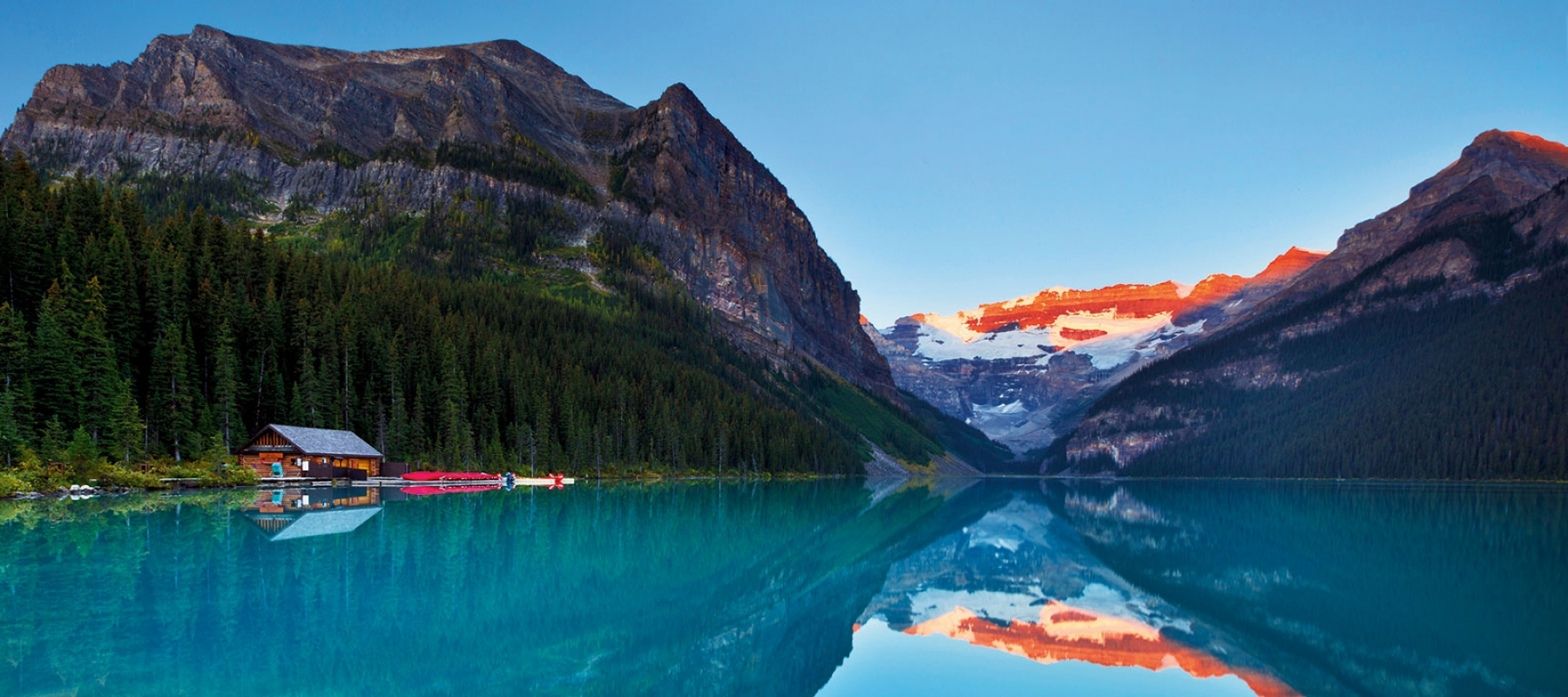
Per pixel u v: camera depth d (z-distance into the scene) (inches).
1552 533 3196.4
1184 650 1446.9
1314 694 1166.3
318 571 1567.4
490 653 1138.0
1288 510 4869.6
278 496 3110.2
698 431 7140.8
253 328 4247.0
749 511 3777.1
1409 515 4293.8
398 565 1679.4
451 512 2778.1
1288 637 1513.3
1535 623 1588.3
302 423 4163.4
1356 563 2415.1
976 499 6176.2
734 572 2048.5
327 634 1154.7
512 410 5546.3
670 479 6412.4
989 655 1412.4
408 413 4820.4
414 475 4242.1
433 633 1208.8
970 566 2428.6
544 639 1236.5
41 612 1182.3
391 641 1144.2
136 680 926.4
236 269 4697.3
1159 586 2085.4
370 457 4190.5
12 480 2659.9
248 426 4079.7
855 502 5064.0
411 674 1023.0
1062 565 2463.1
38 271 3543.3
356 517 2490.2
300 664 1019.9
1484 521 3843.5
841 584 2053.4
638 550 2225.6
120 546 1733.5
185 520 2204.7
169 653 1026.1
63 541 1779.0
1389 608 1743.4
